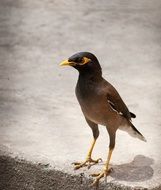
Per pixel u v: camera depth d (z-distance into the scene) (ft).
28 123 38.78
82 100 30.81
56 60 51.67
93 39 56.65
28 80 47.06
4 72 48.78
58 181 33.01
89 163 33.01
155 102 42.78
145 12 63.93
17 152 34.63
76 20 61.52
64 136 36.91
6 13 63.72
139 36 57.57
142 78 47.57
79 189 32.42
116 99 30.81
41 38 56.85
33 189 33.96
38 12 63.98
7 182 34.78
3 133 37.22
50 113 40.52
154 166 32.99
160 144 35.88
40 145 35.60
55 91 44.73
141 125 38.75
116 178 31.68
